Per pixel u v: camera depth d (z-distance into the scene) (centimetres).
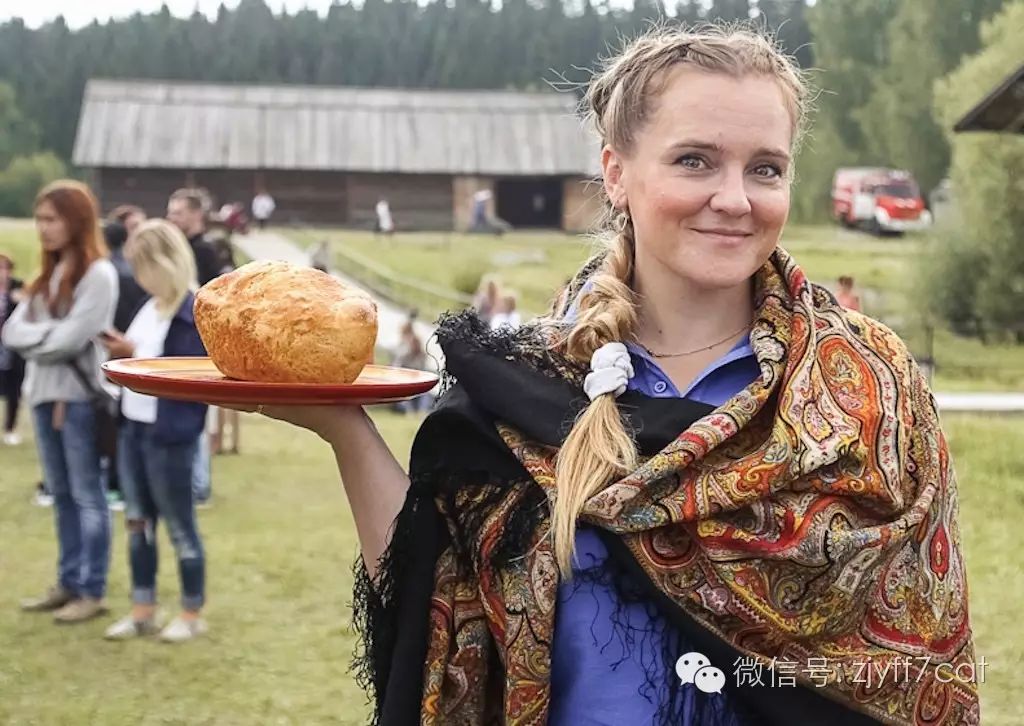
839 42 4559
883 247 3588
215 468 1030
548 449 181
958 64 4028
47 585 645
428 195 4631
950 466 189
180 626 558
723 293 186
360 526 193
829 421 174
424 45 9144
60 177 7431
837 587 169
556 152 4659
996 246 2372
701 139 172
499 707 189
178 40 8938
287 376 185
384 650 189
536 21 8844
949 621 186
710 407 178
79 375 557
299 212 4584
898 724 178
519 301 2648
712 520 171
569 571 175
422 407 1519
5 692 490
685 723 172
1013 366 2069
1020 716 444
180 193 807
